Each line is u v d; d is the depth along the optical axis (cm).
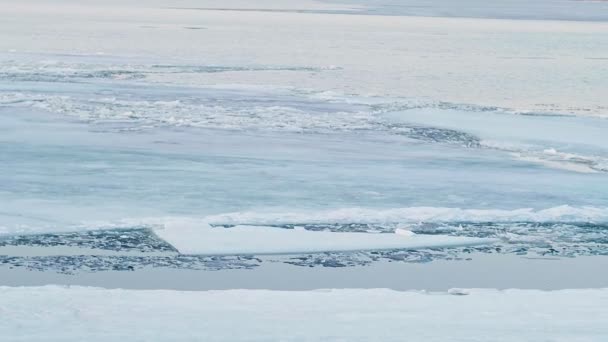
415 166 2178
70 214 1568
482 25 10500
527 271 1282
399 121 2972
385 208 1705
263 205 1692
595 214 1675
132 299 926
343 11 13362
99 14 10744
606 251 1421
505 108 3478
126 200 1694
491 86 4381
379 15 12338
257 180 1927
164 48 6075
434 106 3441
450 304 929
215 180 1911
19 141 2331
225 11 12569
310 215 1603
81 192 1752
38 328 764
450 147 2506
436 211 1658
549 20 12338
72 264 1256
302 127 2788
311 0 18038
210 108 3127
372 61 5609
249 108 3164
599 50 7019
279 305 906
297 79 4428
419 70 5116
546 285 1202
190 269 1243
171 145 2366
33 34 6925
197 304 905
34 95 3284
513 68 5416
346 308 895
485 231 1534
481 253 1388
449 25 10275
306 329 773
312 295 969
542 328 791
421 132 2755
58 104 3080
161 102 3228
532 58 6175
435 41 7625
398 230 1496
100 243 1377
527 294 1007
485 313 872
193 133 2594
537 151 2488
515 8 16612
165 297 942
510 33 9062
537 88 4344
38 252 1318
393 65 5378
